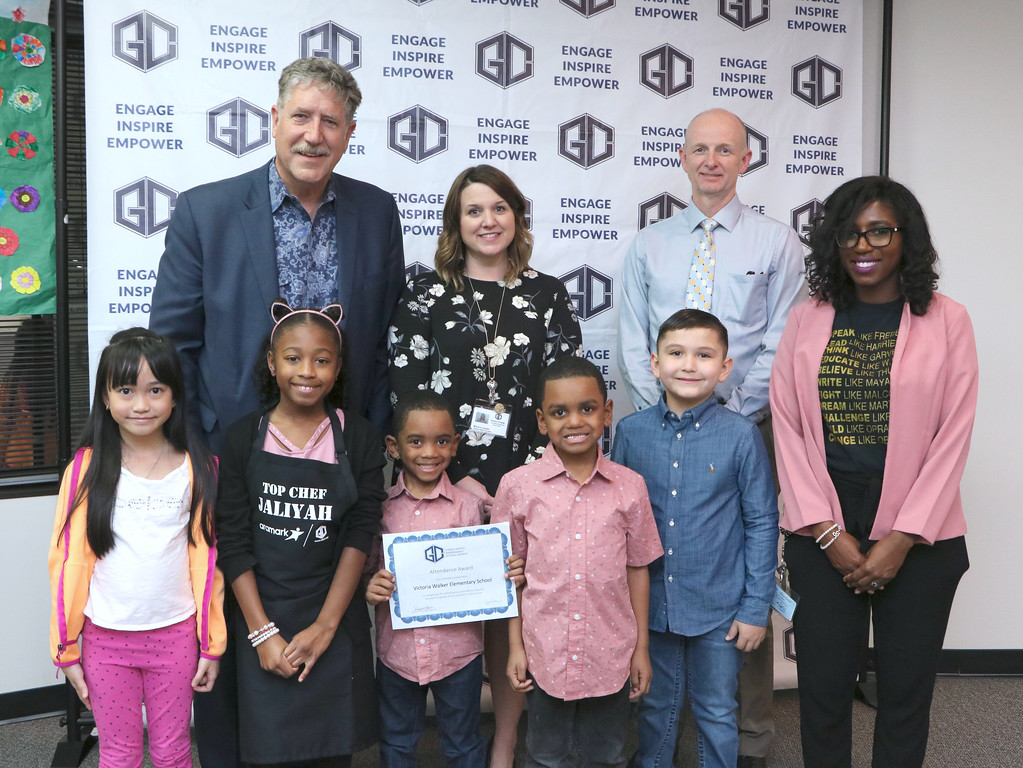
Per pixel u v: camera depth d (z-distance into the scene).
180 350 2.15
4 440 2.76
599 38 2.89
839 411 2.00
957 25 3.11
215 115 2.64
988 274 3.16
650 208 2.97
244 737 1.93
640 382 2.49
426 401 2.05
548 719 2.01
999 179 3.15
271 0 2.66
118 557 1.86
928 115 3.12
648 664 2.07
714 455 2.12
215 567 1.93
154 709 1.93
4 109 2.59
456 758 2.14
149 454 1.92
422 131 2.79
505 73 2.84
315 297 2.20
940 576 1.94
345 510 1.98
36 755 2.55
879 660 2.01
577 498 2.01
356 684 1.97
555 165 2.89
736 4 2.97
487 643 2.31
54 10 2.64
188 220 2.14
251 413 2.04
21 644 2.74
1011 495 3.16
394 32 2.75
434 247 2.84
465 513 2.12
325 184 2.20
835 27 3.05
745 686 2.43
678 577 2.13
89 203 2.58
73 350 2.81
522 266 2.33
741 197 3.02
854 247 1.97
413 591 2.03
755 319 2.48
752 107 3.01
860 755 2.58
